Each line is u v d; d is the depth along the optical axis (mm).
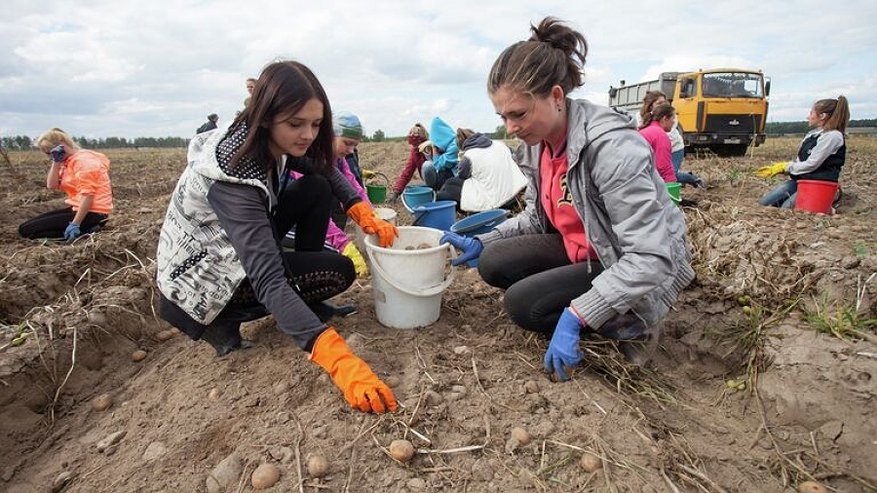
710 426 2277
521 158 2666
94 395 2646
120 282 3566
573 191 2137
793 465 2004
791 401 2273
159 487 1892
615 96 21531
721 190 7777
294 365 2439
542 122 1995
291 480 1818
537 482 1809
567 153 2086
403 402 2131
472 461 1898
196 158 2102
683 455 1995
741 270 3295
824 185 5348
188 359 2746
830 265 3008
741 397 2461
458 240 2922
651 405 2361
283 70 1893
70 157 5223
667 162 5750
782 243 3459
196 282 2273
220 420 2174
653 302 2236
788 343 2518
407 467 1869
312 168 2689
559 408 2146
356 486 1803
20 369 2520
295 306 1979
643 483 1798
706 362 2795
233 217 1983
